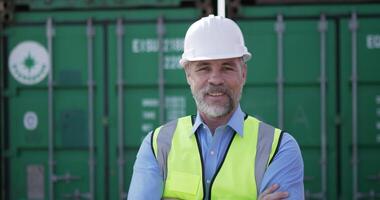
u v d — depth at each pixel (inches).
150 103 252.7
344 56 247.8
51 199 254.5
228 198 97.2
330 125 248.8
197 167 99.3
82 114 254.5
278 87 248.7
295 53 248.1
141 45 252.4
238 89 99.3
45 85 254.8
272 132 100.3
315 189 249.0
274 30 248.2
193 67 99.3
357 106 247.6
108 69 253.3
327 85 248.1
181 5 252.8
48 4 255.8
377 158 248.4
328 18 247.8
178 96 252.1
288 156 98.0
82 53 253.8
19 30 255.1
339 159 248.8
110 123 253.4
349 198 248.1
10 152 257.1
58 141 255.3
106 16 253.8
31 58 255.1
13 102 256.7
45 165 256.1
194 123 102.3
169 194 99.7
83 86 254.2
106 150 254.1
